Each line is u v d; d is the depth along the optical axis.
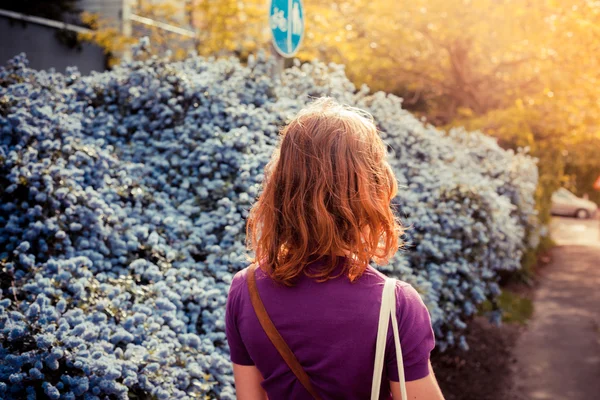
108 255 3.11
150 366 2.37
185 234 3.41
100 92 4.29
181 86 4.08
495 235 4.93
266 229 1.34
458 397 4.84
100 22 12.89
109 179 3.41
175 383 2.49
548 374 5.64
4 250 3.02
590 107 11.48
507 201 5.44
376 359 1.23
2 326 2.25
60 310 2.39
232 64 4.52
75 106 3.99
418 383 1.24
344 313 1.26
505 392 5.09
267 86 4.31
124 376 2.31
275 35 4.24
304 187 1.29
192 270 3.13
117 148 3.88
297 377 1.29
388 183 1.33
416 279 3.88
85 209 3.02
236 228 3.29
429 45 13.70
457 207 4.50
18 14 11.59
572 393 5.21
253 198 3.40
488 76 13.12
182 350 2.66
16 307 2.47
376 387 1.25
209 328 2.90
